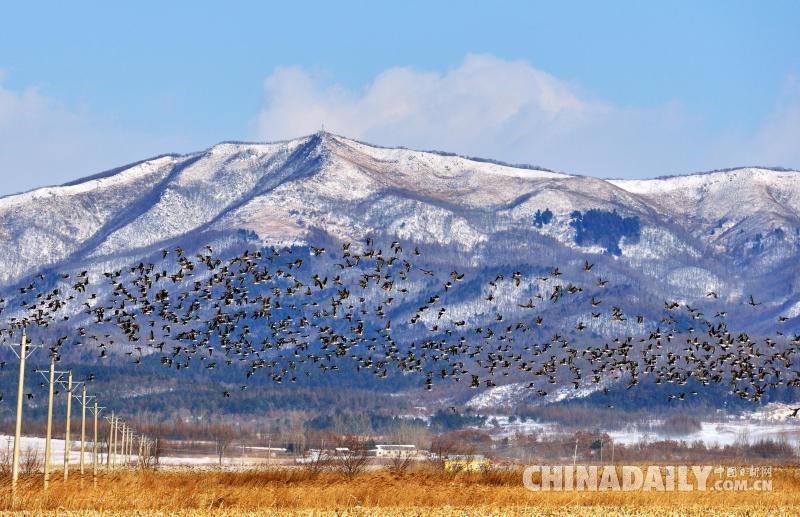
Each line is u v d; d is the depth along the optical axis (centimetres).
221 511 17775
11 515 16438
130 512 17500
